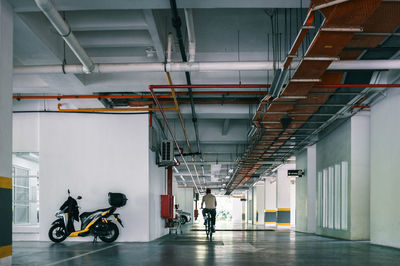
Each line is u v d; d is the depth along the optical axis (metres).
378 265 5.00
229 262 5.28
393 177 7.95
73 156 9.74
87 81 8.12
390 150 8.10
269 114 8.49
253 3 4.69
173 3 4.55
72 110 9.62
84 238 9.34
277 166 20.92
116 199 9.00
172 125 13.62
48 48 6.23
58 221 8.78
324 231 12.57
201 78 8.32
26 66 6.52
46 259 5.66
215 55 8.01
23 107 9.95
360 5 3.89
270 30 6.95
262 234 13.62
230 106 10.41
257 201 32.41
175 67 6.30
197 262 5.27
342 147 10.84
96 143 9.77
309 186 14.91
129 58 7.82
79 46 5.61
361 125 10.21
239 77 8.28
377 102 8.73
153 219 10.34
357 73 7.05
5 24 4.57
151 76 8.19
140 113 9.84
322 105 7.98
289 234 13.57
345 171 10.62
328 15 4.14
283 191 21.78
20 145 9.86
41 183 9.67
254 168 18.48
